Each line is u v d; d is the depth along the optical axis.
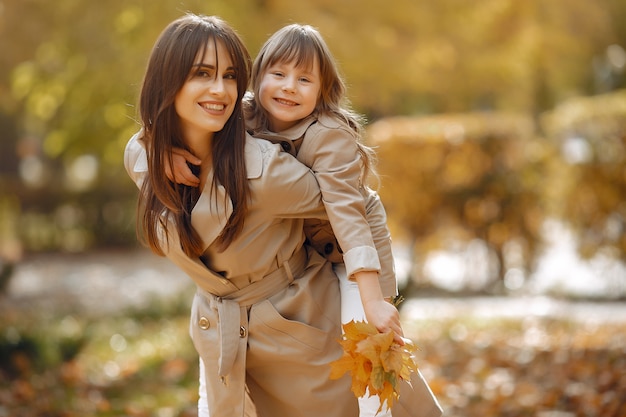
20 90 11.30
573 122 11.73
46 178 23.48
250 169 3.09
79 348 8.09
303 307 3.25
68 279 15.64
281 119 3.21
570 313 10.00
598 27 14.59
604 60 17.55
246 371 3.37
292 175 3.09
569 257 15.95
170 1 9.30
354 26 10.99
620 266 11.68
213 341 3.30
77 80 10.09
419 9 11.45
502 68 13.19
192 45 3.03
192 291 11.20
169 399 6.52
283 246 3.22
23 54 12.16
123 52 9.83
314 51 3.20
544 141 12.52
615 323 9.09
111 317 10.59
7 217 20.95
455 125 12.53
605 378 6.18
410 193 12.55
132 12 9.46
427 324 9.49
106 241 21.12
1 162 27.16
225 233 3.12
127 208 21.02
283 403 3.32
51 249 20.98
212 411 3.34
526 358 7.40
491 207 12.50
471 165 12.47
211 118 3.04
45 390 6.80
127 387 7.03
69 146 11.09
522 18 12.60
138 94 3.39
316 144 3.16
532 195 12.44
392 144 12.58
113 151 10.77
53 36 10.80
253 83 3.33
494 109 19.19
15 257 19.25
